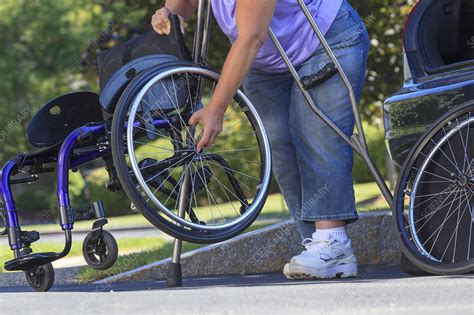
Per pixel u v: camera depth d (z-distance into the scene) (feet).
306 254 34.76
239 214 32.35
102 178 160.76
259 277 40.24
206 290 26.02
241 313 21.61
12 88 180.45
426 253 30.66
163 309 22.56
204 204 111.75
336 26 34.12
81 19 179.73
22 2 180.45
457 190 30.58
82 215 32.63
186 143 31.14
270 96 36.01
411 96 33.01
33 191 184.14
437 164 31.04
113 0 96.99
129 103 29.73
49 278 34.76
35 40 180.14
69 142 31.65
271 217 82.99
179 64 30.89
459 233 30.86
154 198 29.40
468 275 29.32
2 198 33.37
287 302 22.50
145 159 30.48
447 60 34.63
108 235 32.27
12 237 33.17
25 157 33.73
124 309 22.82
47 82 180.86
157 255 48.14
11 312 23.36
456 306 21.04
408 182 31.27
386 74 73.41
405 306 21.24
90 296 25.75
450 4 33.91
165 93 30.71
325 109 34.06
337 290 24.27
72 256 63.31
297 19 33.73
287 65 33.42
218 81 31.37
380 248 45.11
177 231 29.91
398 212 31.09
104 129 32.09
